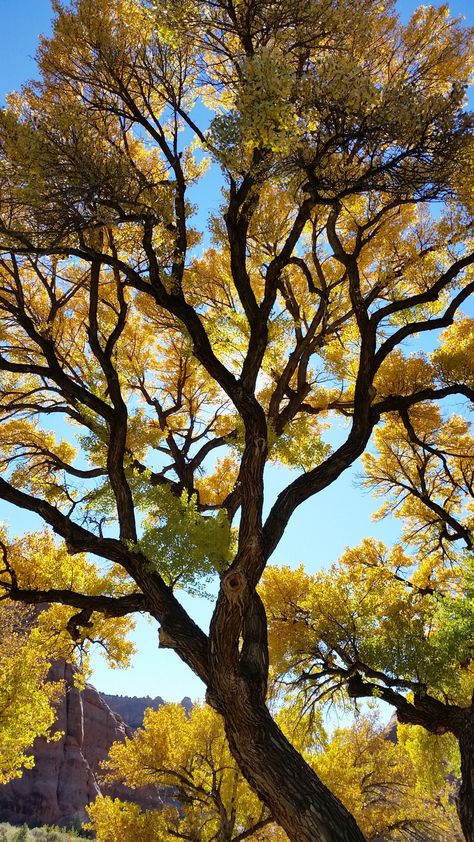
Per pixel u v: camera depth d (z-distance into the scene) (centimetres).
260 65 476
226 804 1351
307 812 497
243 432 796
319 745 1109
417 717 907
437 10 753
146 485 690
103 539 655
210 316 877
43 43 700
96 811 1369
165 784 1426
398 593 1132
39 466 954
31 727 1248
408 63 753
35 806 3778
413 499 1266
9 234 600
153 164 814
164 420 1040
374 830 1652
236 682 536
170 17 578
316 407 971
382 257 884
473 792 771
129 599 660
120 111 704
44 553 1011
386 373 1013
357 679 983
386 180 596
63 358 942
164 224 660
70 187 566
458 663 959
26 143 547
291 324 823
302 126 503
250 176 611
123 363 1025
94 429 761
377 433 1200
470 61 756
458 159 566
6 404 934
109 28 672
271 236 858
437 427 1157
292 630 1066
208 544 628
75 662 1005
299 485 632
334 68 497
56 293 966
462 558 1133
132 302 995
